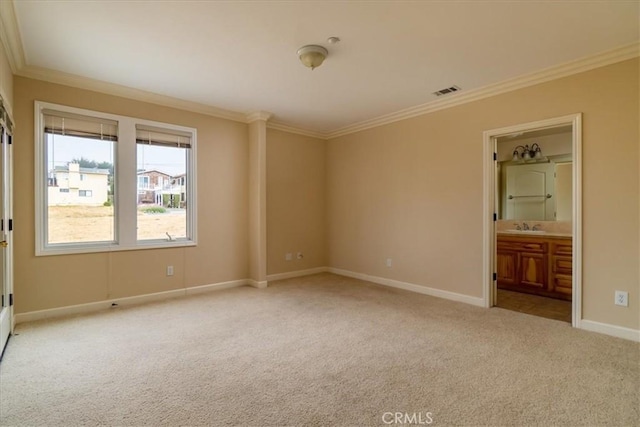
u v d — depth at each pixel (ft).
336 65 10.21
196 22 7.89
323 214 19.15
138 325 10.30
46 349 8.50
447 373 7.32
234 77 11.15
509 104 11.53
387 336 9.46
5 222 9.12
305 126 17.54
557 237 13.56
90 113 11.64
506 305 12.56
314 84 11.78
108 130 12.15
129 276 12.57
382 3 7.15
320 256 19.01
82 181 11.69
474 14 7.54
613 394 6.46
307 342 9.05
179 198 14.06
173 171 13.85
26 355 8.16
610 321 9.48
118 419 5.72
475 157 12.48
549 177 16.02
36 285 10.69
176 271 13.76
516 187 17.06
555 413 5.89
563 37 8.52
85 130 11.68
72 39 8.64
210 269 14.75
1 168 8.77
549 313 11.55
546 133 15.65
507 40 8.69
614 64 9.35
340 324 10.45
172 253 13.66
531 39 8.63
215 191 14.90
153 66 10.32
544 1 7.04
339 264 18.42
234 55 9.56
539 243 14.10
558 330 9.86
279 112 15.17
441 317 11.11
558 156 15.64
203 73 10.84
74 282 11.41
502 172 17.49
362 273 17.10
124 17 7.66
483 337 9.36
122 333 9.63
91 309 11.74
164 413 5.90
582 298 9.95
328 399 6.34
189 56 9.64
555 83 10.46
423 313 11.54
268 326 10.27
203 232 14.52
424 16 7.63
